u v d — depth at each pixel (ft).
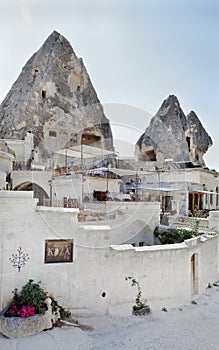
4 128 111.55
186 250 31.83
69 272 26.37
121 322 26.32
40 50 129.08
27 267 24.73
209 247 37.19
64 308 25.88
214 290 35.29
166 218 48.83
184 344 22.98
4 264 23.82
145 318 27.35
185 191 55.57
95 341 22.82
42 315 22.84
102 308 27.14
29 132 91.45
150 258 29.58
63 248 26.35
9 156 62.13
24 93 119.14
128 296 28.30
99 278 27.35
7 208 24.20
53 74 115.85
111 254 27.91
